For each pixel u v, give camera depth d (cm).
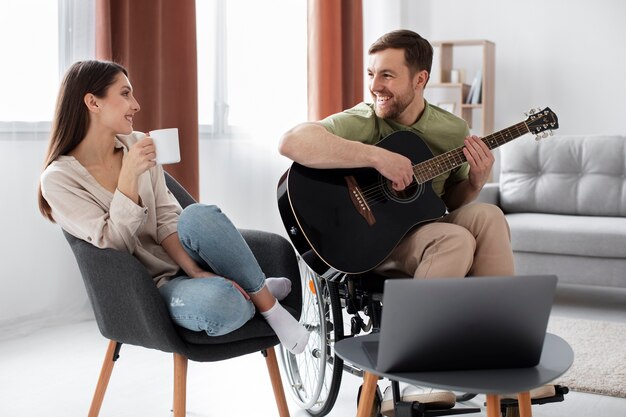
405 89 222
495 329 139
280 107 446
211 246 193
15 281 320
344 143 208
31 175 322
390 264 217
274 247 216
